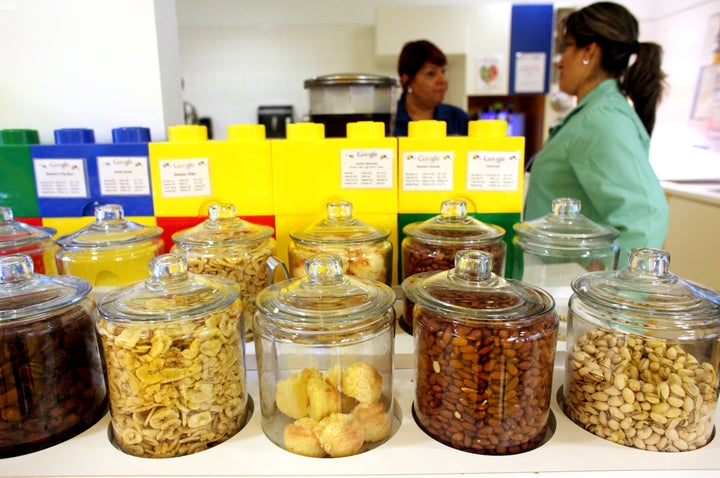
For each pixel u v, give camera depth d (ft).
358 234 2.82
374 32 12.36
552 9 10.73
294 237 2.85
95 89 3.73
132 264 2.87
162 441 1.97
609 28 4.92
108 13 3.61
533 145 12.02
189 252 2.74
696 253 7.61
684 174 10.48
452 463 1.93
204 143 3.29
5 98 3.73
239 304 2.22
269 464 1.94
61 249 2.93
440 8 10.69
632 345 1.99
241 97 12.70
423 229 2.90
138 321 1.86
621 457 1.95
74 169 3.35
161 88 3.75
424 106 8.53
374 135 3.33
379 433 2.07
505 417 1.93
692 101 10.17
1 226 2.79
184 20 12.32
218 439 2.09
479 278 2.09
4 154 3.34
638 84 4.96
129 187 3.36
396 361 2.70
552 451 1.99
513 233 3.40
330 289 2.07
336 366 2.04
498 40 10.87
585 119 4.58
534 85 11.09
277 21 12.42
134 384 1.92
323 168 3.32
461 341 1.89
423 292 2.06
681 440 1.96
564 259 3.00
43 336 2.01
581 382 2.16
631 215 4.19
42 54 3.67
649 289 1.98
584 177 4.44
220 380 2.05
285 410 2.08
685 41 10.37
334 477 1.86
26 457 1.99
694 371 1.94
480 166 3.31
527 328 1.89
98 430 2.22
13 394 1.96
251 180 3.34
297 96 12.74
